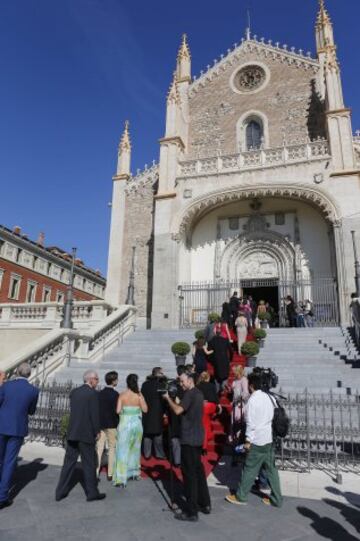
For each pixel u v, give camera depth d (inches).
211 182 860.0
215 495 229.8
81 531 178.1
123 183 1030.4
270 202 888.9
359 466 284.0
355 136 883.4
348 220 745.0
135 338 653.9
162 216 866.8
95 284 2209.6
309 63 995.3
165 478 258.4
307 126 952.3
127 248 972.6
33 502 211.9
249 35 1096.8
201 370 406.0
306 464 289.0
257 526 186.1
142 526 184.5
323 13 1018.1
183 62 1143.6
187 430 205.2
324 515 199.9
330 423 340.5
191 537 173.6
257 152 856.9
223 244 920.9
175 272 826.8
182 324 826.2
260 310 705.6
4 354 721.6
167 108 975.6
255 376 233.1
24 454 306.3
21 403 220.5
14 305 749.9
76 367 520.7
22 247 1679.4
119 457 245.3
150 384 304.5
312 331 614.9
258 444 216.8
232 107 1050.1
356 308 561.9
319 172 790.5
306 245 859.4
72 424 220.7
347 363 465.1
